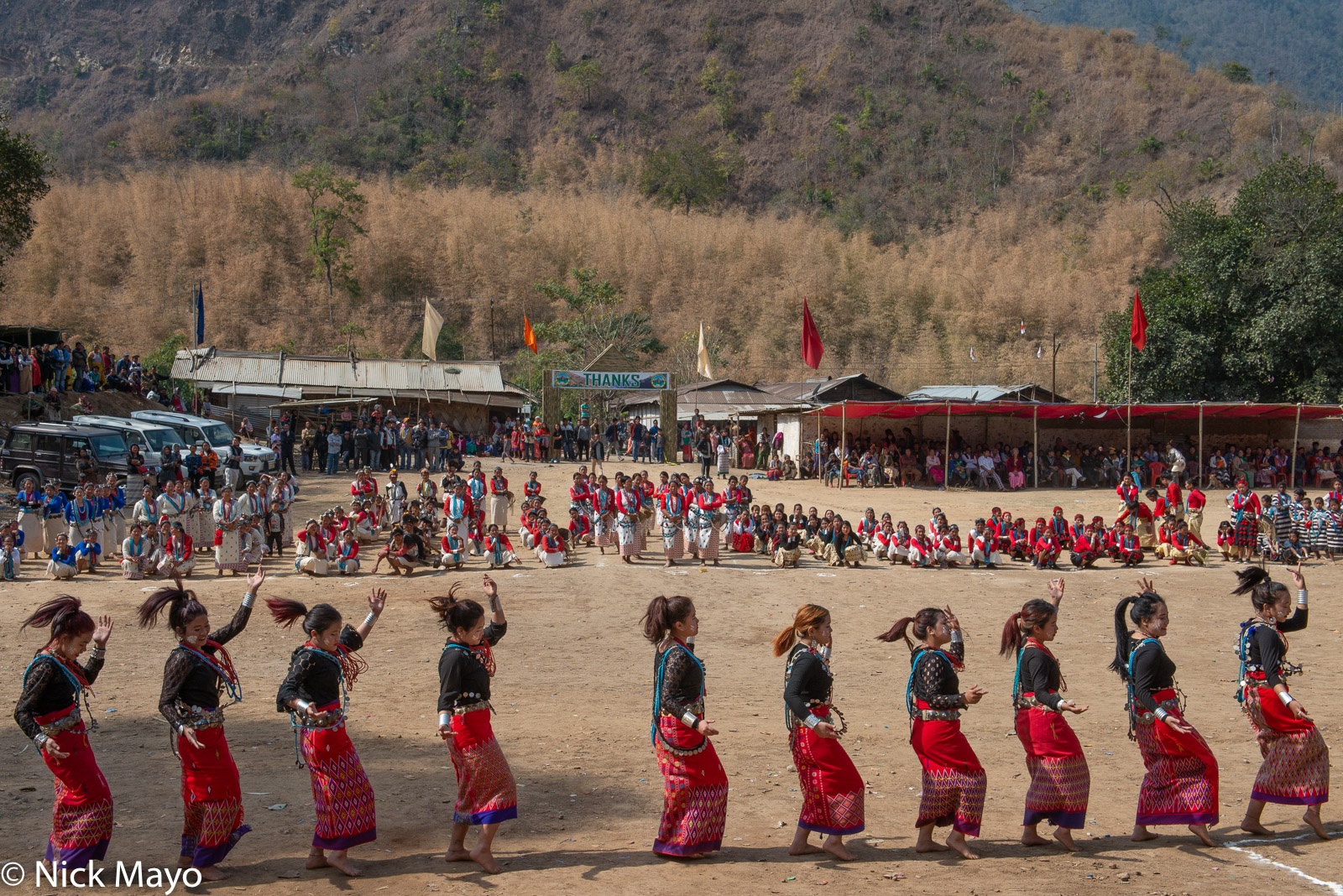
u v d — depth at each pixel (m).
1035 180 109.56
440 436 36.25
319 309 71.88
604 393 48.00
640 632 15.18
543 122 137.12
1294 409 36.78
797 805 7.77
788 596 18.05
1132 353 42.47
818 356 30.83
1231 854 6.73
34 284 71.12
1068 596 18.52
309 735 6.09
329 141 121.31
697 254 79.00
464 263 75.06
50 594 16.81
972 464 35.56
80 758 5.89
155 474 25.77
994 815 7.63
